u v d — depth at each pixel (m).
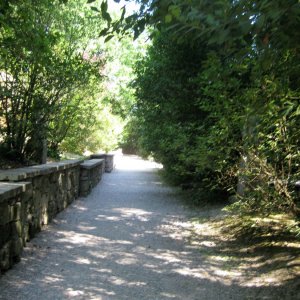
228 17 2.03
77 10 10.16
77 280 4.46
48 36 7.93
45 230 6.79
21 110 8.69
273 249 5.66
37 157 9.34
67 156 14.83
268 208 5.76
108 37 3.06
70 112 10.66
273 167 5.47
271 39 2.29
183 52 9.62
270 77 3.63
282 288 4.32
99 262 5.17
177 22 2.45
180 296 4.14
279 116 3.83
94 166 12.70
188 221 8.06
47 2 7.82
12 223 4.79
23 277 4.46
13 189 4.59
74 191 10.41
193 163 8.44
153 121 11.70
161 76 10.34
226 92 5.29
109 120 22.30
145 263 5.22
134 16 2.92
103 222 7.77
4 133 8.86
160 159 13.98
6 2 5.66
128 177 18.36
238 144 5.87
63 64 8.61
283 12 1.93
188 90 9.77
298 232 4.97
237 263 5.29
